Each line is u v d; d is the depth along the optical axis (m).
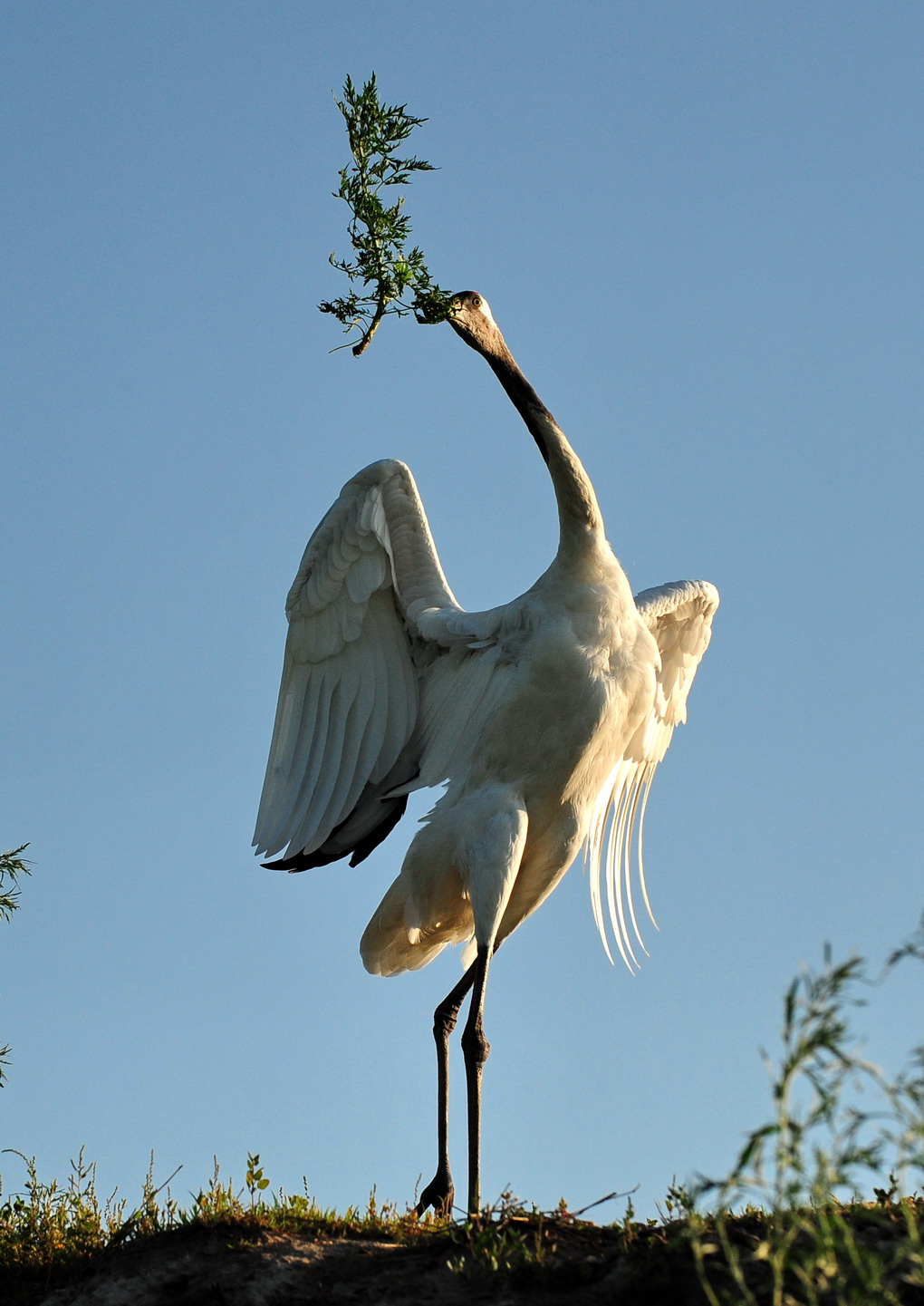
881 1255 7.44
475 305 13.72
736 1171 6.46
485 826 12.45
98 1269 10.24
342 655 13.59
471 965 12.68
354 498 13.11
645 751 14.39
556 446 12.78
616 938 14.70
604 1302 8.52
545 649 12.47
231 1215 10.22
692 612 14.32
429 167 11.41
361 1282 9.20
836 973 6.35
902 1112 6.41
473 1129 11.84
